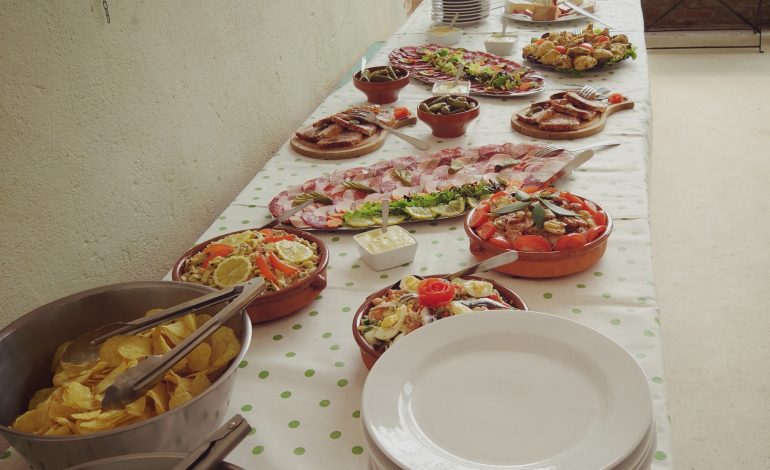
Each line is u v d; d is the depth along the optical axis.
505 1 3.23
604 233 1.21
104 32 1.28
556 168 1.53
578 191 1.53
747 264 2.64
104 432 0.75
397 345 0.90
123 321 1.01
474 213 1.31
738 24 5.28
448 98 1.87
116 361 0.90
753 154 3.47
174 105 1.53
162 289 0.99
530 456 0.76
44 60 1.14
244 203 1.60
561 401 0.83
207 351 0.91
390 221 1.43
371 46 3.04
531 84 2.17
